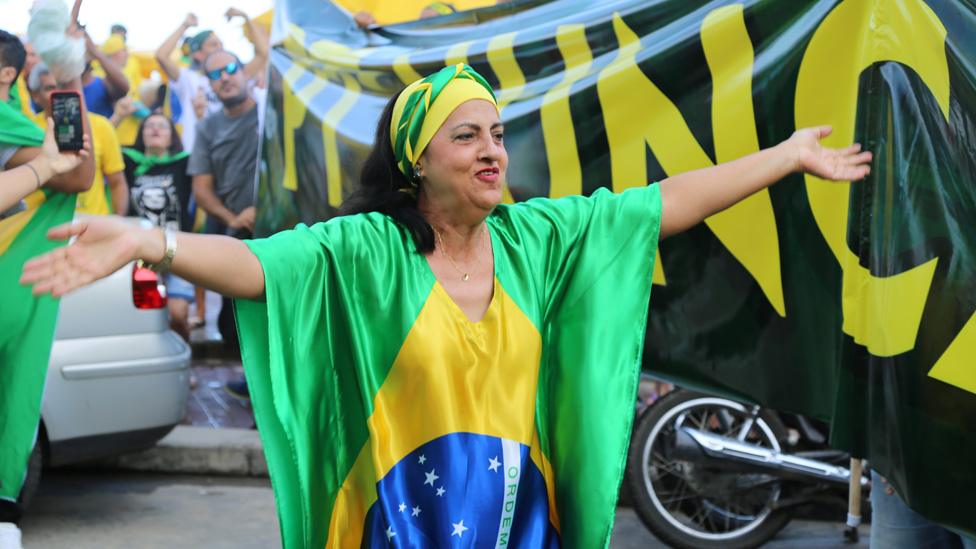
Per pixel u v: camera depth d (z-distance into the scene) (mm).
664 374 3943
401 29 5309
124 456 6707
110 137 8453
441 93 2607
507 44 4418
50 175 4238
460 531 2529
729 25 3766
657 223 2840
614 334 2779
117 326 5723
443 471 2533
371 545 2551
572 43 4242
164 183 9047
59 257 2207
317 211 5656
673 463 5273
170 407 5852
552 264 2773
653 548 5414
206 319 10781
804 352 3686
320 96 5605
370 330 2582
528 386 2635
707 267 3832
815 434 5281
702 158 3891
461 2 6574
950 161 3195
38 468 5477
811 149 2945
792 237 3662
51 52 4352
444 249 2652
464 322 2607
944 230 3203
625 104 4055
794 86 3627
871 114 3357
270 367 2518
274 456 2568
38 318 4531
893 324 3256
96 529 5602
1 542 3428
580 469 2707
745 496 5188
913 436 3223
